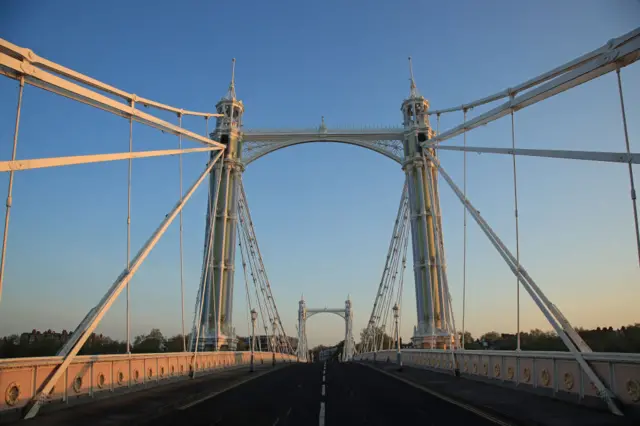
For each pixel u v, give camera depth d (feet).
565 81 55.21
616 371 40.75
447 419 40.09
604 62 47.83
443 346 133.28
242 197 158.20
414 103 159.22
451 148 96.94
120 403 48.49
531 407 44.65
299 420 39.81
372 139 160.45
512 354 60.23
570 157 49.47
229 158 150.00
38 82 51.08
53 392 44.11
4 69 46.39
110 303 53.47
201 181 92.07
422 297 140.67
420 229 146.51
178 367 79.77
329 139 161.48
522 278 56.95
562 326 49.19
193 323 118.42
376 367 129.80
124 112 68.13
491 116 76.13
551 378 51.06
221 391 63.36
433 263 141.79
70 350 46.47
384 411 44.75
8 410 38.22
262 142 160.86
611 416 38.93
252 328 114.93
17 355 59.11
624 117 44.45
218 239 143.43
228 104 157.07
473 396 55.16
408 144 155.94
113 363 56.54
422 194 147.64
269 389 66.33
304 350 377.71
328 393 60.95
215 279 140.26
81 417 40.29
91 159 53.11
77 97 58.29
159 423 38.29
